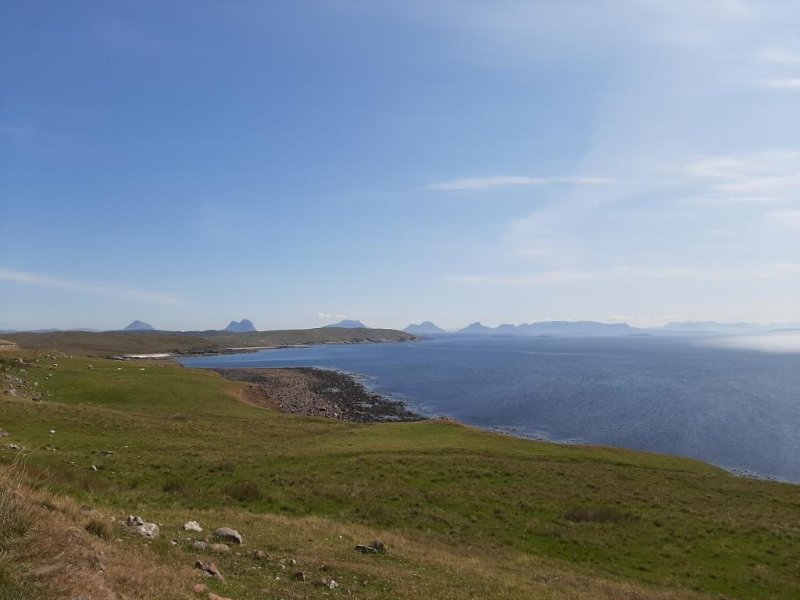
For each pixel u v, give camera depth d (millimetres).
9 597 7602
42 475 20172
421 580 14875
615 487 34344
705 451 66625
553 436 74062
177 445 38688
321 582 12852
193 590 10156
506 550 22812
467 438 48719
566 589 17094
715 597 19812
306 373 146625
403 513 26219
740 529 27547
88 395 63094
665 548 24672
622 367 194625
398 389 125188
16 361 72312
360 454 38375
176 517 18359
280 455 36281
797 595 20781
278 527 19375
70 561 9344
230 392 79875
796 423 83875
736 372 176875
